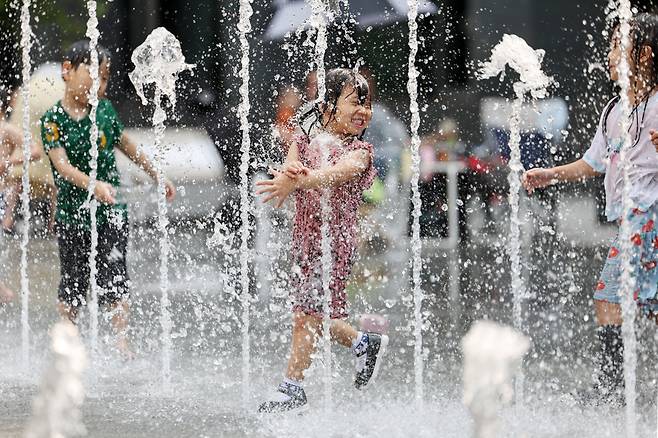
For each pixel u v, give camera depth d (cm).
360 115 1075
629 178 1080
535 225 2380
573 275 1942
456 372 1208
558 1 2709
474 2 2703
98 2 3350
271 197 1013
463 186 2430
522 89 1302
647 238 1065
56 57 3319
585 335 1409
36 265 2228
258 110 2258
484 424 720
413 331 1497
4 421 969
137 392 1106
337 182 1030
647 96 1078
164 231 1406
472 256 2167
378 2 2336
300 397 1016
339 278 1068
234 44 2759
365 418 983
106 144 1379
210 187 2598
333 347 1370
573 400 1034
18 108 1977
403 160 2434
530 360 1252
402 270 2050
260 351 1360
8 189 1828
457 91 2606
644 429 925
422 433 922
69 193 1366
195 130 2747
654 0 1744
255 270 1855
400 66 2547
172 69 1368
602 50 2617
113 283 1359
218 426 953
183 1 2998
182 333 1496
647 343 1279
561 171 1178
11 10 3127
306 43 2252
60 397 868
